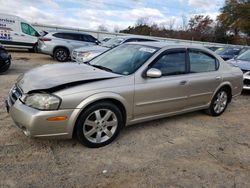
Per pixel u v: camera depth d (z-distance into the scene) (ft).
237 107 22.62
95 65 15.48
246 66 27.12
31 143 12.78
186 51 16.42
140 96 13.82
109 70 14.43
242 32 169.17
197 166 12.08
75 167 11.16
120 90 12.98
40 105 11.33
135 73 13.84
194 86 16.48
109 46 39.14
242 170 12.09
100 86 12.50
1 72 29.68
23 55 51.21
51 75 12.99
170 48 15.58
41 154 11.91
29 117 11.21
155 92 14.38
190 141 14.69
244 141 15.35
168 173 11.31
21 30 52.37
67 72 13.38
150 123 16.66
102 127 12.93
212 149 13.94
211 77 17.63
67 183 10.09
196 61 16.98
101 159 11.97
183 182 10.77
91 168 11.20
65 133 11.89
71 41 47.21
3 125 14.52
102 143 13.01
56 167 11.04
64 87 11.87
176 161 12.37
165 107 15.28
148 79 14.19
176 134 15.46
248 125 18.17
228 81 19.01
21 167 10.81
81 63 15.88
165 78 14.96
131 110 13.73
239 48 47.78
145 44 16.28
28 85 12.24
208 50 18.11
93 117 12.62
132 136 14.61
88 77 12.80
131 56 15.34
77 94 11.80
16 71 32.07
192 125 17.11
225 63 19.45
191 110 17.25
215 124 17.74
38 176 10.34
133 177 10.82
